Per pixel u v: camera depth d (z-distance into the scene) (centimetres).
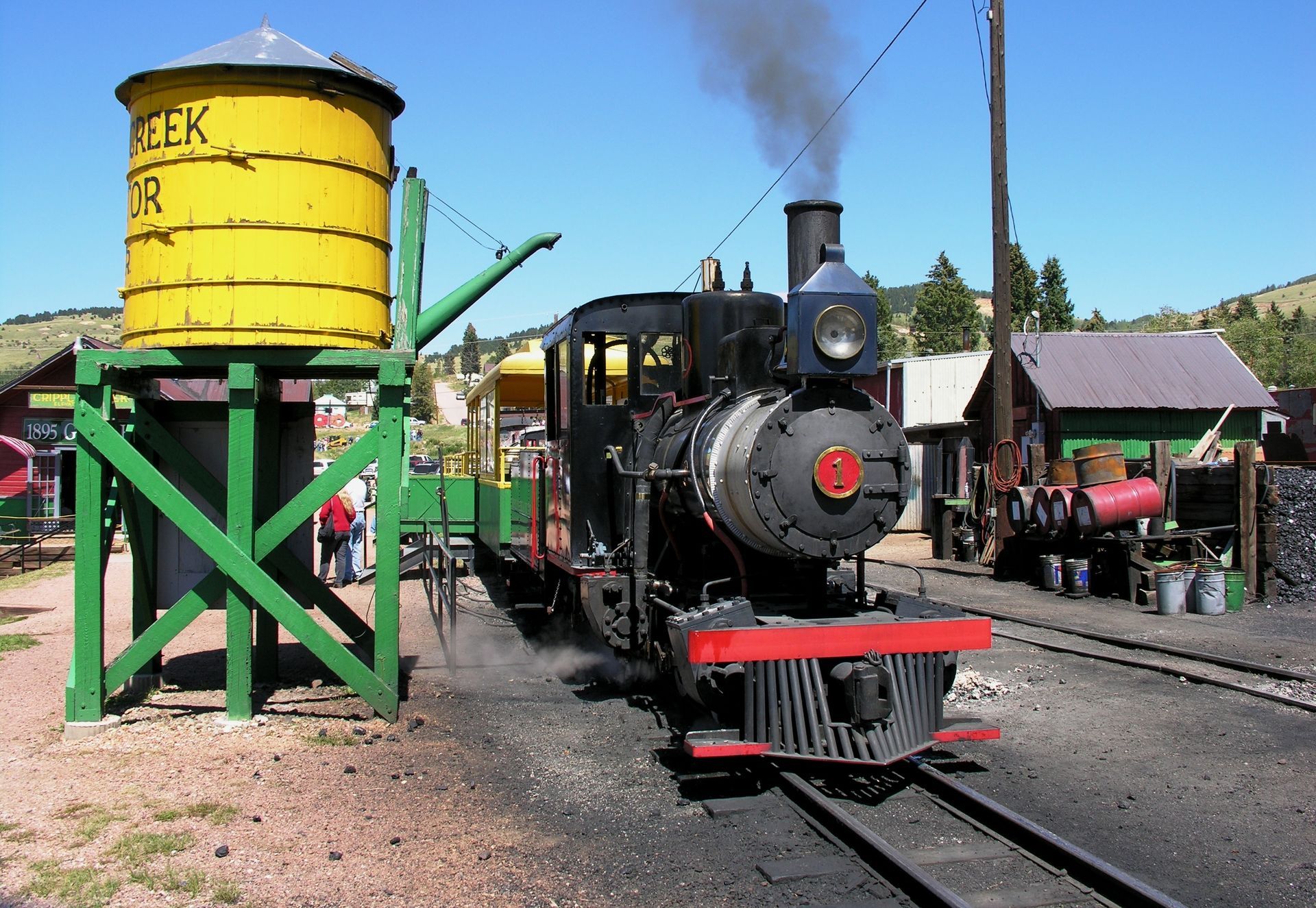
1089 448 1266
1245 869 429
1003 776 557
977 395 2214
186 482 755
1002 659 878
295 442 797
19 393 2359
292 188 638
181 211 634
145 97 644
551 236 1062
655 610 685
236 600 657
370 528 2311
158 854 437
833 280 576
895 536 2141
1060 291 6644
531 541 970
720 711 550
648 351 809
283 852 442
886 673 520
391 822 482
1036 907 386
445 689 772
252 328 636
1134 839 464
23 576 1614
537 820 487
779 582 652
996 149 1457
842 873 418
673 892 403
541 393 1330
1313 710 686
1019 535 1402
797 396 573
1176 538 1214
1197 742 622
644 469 729
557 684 791
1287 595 1178
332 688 761
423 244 752
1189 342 2130
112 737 626
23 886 402
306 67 634
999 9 1442
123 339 680
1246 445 1176
